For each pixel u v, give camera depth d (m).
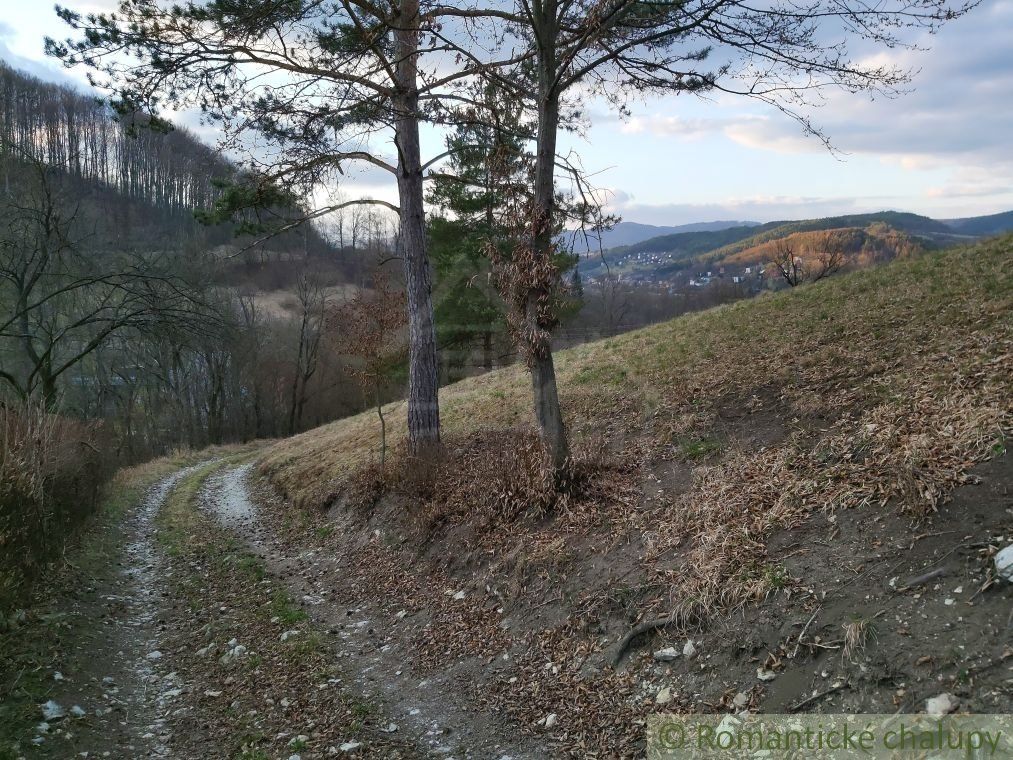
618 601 5.91
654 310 59.88
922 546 4.68
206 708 6.12
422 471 10.66
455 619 7.19
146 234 31.48
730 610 5.09
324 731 5.44
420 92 9.02
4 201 17.23
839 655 4.25
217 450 38.72
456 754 4.89
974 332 8.00
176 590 10.13
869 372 8.16
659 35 7.32
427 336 12.09
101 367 35.50
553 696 5.31
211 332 19.11
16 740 5.08
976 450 5.27
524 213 7.62
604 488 7.91
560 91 7.50
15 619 7.31
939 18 6.38
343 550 10.80
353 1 7.75
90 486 12.94
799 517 5.73
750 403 8.87
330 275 50.47
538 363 8.14
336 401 53.25
